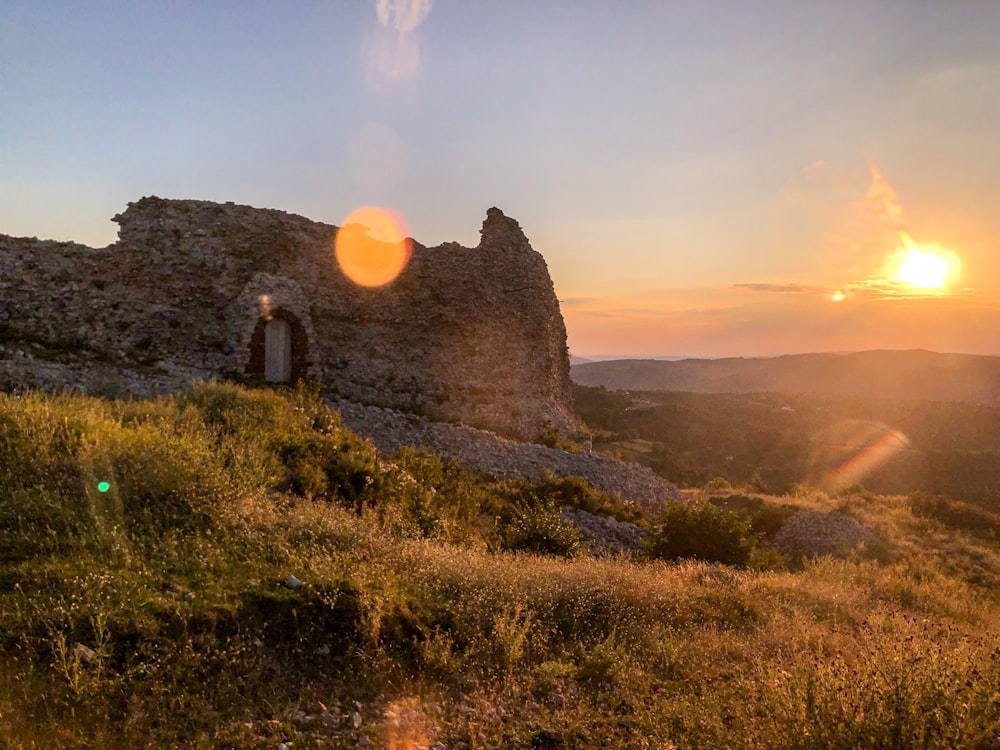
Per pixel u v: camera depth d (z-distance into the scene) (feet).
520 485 63.36
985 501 108.06
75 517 22.79
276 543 24.34
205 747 14.57
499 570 27.40
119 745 14.23
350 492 37.86
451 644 21.13
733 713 16.97
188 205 86.43
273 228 89.51
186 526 24.38
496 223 105.60
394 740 16.05
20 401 34.37
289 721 16.08
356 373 86.74
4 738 13.51
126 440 30.48
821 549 59.67
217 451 33.91
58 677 15.52
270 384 78.74
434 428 75.92
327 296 88.99
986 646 21.44
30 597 17.83
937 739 14.15
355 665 19.10
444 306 95.50
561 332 119.44
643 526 61.41
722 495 87.92
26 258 74.90
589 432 125.90
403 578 24.35
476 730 16.84
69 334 73.10
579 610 25.46
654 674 21.35
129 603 18.24
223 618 18.78
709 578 35.73
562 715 17.84
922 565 50.83
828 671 17.25
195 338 79.51
